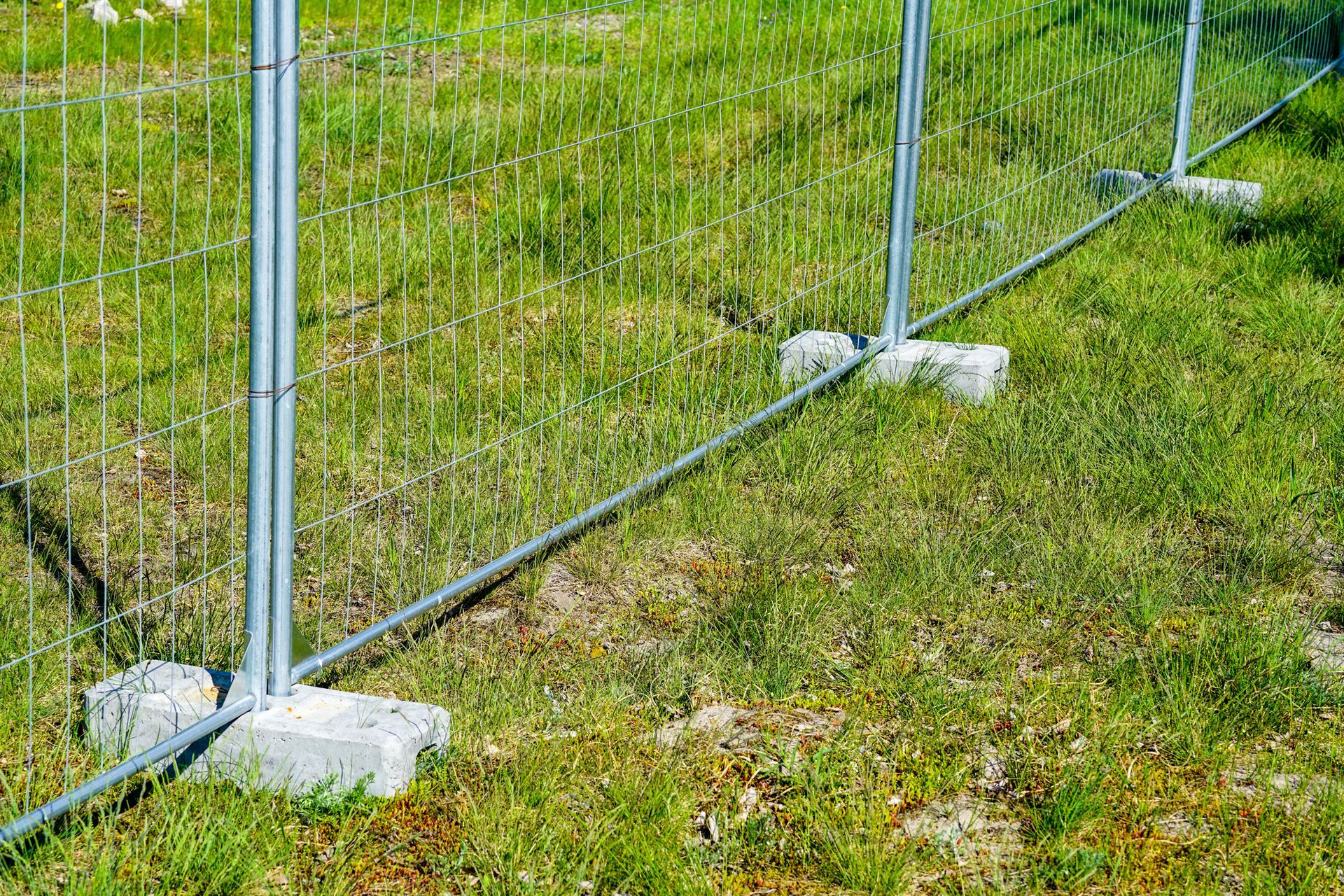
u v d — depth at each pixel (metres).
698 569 4.08
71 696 3.30
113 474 4.55
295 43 2.69
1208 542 4.16
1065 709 3.25
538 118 8.41
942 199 7.28
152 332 5.66
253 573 2.95
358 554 4.07
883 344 5.34
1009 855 2.76
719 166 7.71
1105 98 8.46
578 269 6.46
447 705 3.30
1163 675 3.37
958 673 3.46
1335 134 8.65
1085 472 4.58
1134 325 5.81
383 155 8.01
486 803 2.89
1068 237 6.65
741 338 5.79
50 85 9.38
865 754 3.08
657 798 2.86
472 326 5.88
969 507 4.41
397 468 4.62
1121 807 2.87
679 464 4.38
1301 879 2.63
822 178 6.14
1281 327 5.82
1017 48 9.48
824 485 4.52
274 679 3.08
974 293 5.89
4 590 3.74
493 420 4.96
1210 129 8.30
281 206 2.76
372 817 2.86
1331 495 4.35
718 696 3.39
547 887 2.65
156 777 2.85
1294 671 3.34
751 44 10.29
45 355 5.40
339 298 6.16
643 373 4.86
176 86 2.56
